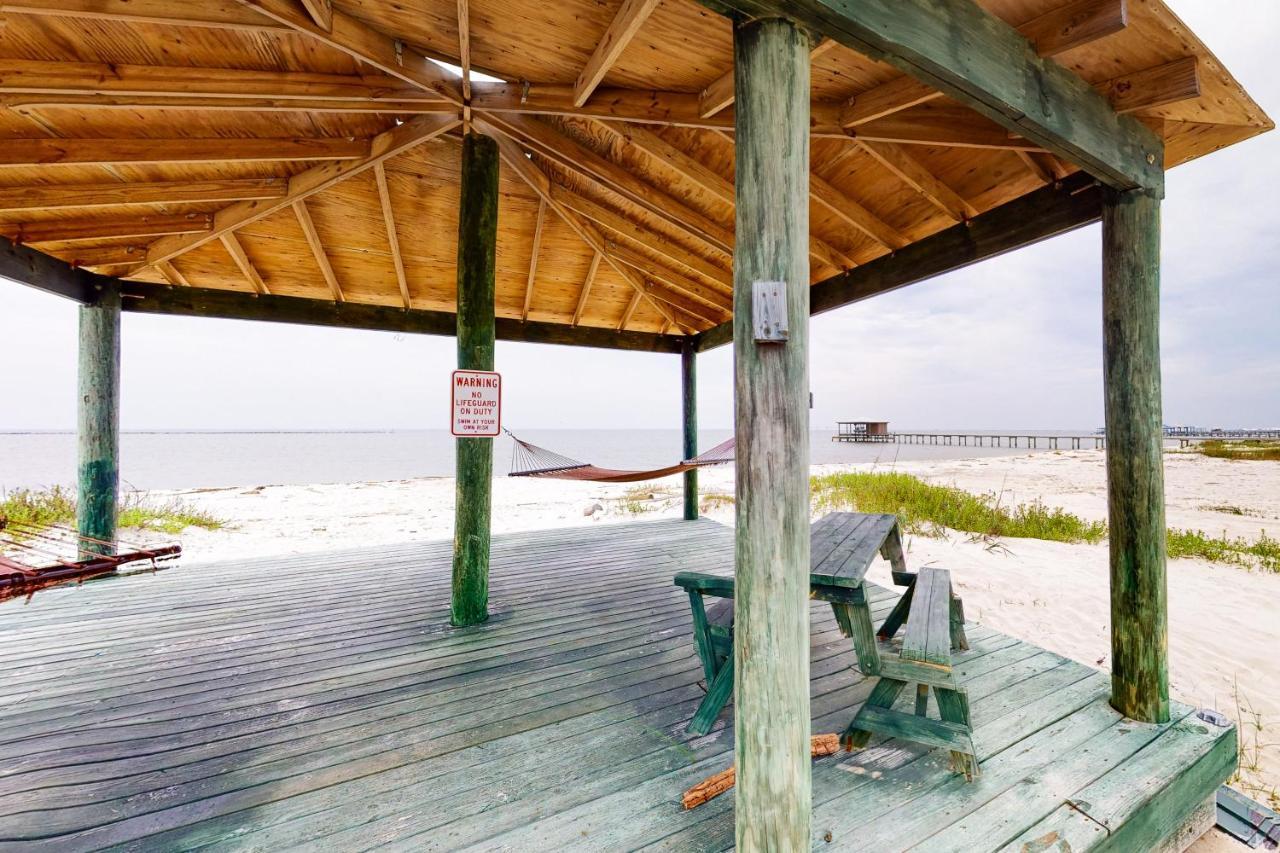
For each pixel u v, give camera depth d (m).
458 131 3.12
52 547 5.23
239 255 3.92
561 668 2.50
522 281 4.98
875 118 2.22
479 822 1.51
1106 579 4.71
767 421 1.20
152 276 4.06
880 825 1.48
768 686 1.21
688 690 2.29
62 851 1.42
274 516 8.78
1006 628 3.69
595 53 2.07
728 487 13.30
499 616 3.18
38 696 2.21
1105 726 2.00
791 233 1.21
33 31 1.87
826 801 1.58
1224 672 3.08
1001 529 6.75
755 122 1.22
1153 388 2.01
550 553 4.74
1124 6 1.42
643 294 5.22
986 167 2.67
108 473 3.90
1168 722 2.02
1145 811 1.61
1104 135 1.85
